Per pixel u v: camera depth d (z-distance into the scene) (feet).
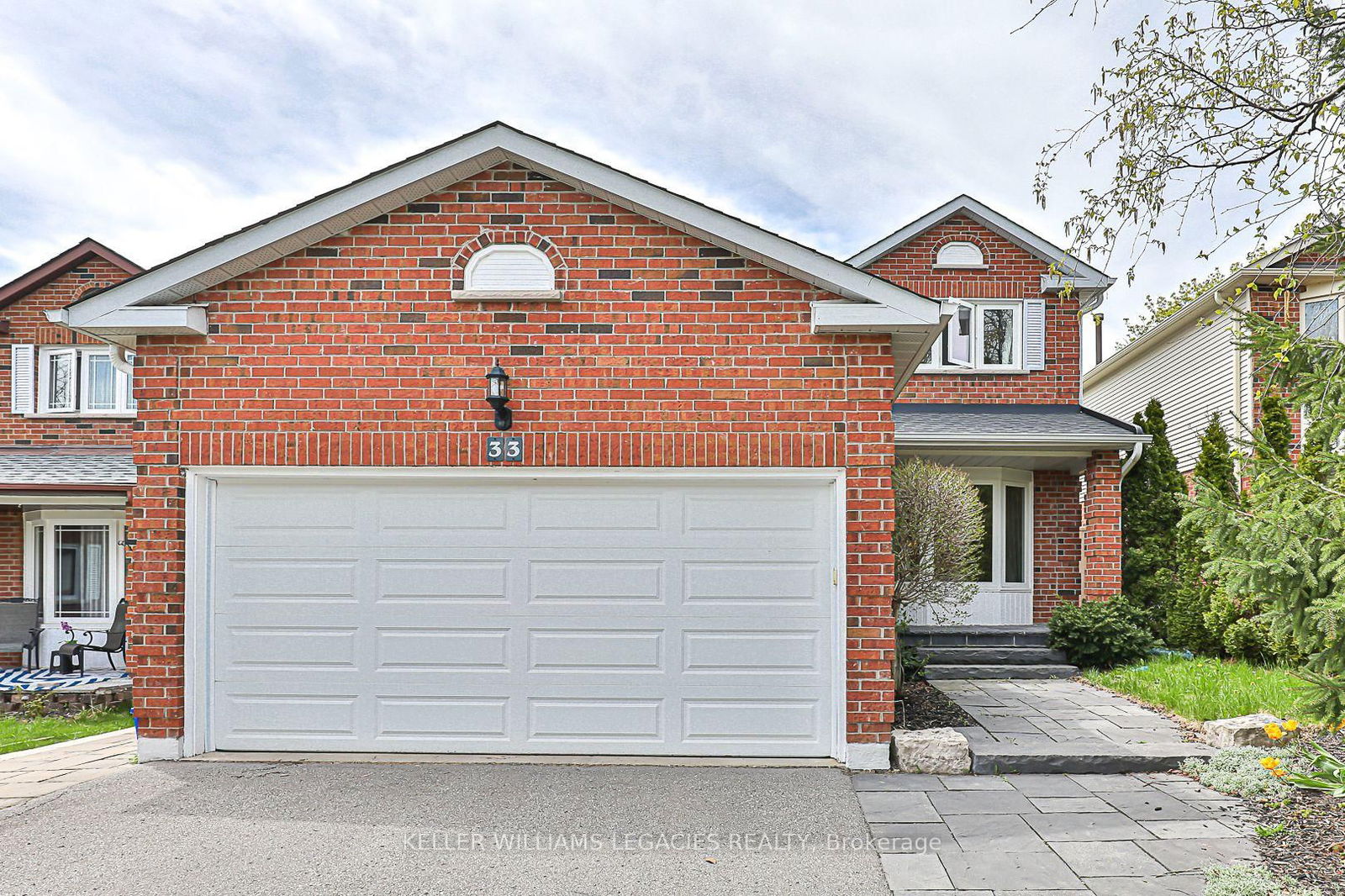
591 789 20.25
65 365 46.44
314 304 22.86
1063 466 43.73
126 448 45.57
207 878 15.49
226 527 23.24
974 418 43.52
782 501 23.00
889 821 18.26
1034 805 19.25
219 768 21.75
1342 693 16.26
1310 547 16.44
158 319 22.03
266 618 23.16
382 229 23.00
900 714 26.76
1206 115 19.98
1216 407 49.73
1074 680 35.40
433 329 22.82
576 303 22.80
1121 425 41.37
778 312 22.63
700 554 23.04
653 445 22.50
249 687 23.09
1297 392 19.33
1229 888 14.37
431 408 22.71
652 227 22.85
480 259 22.94
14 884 15.28
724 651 22.91
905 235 45.73
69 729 32.53
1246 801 19.30
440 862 16.16
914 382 46.03
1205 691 28.25
